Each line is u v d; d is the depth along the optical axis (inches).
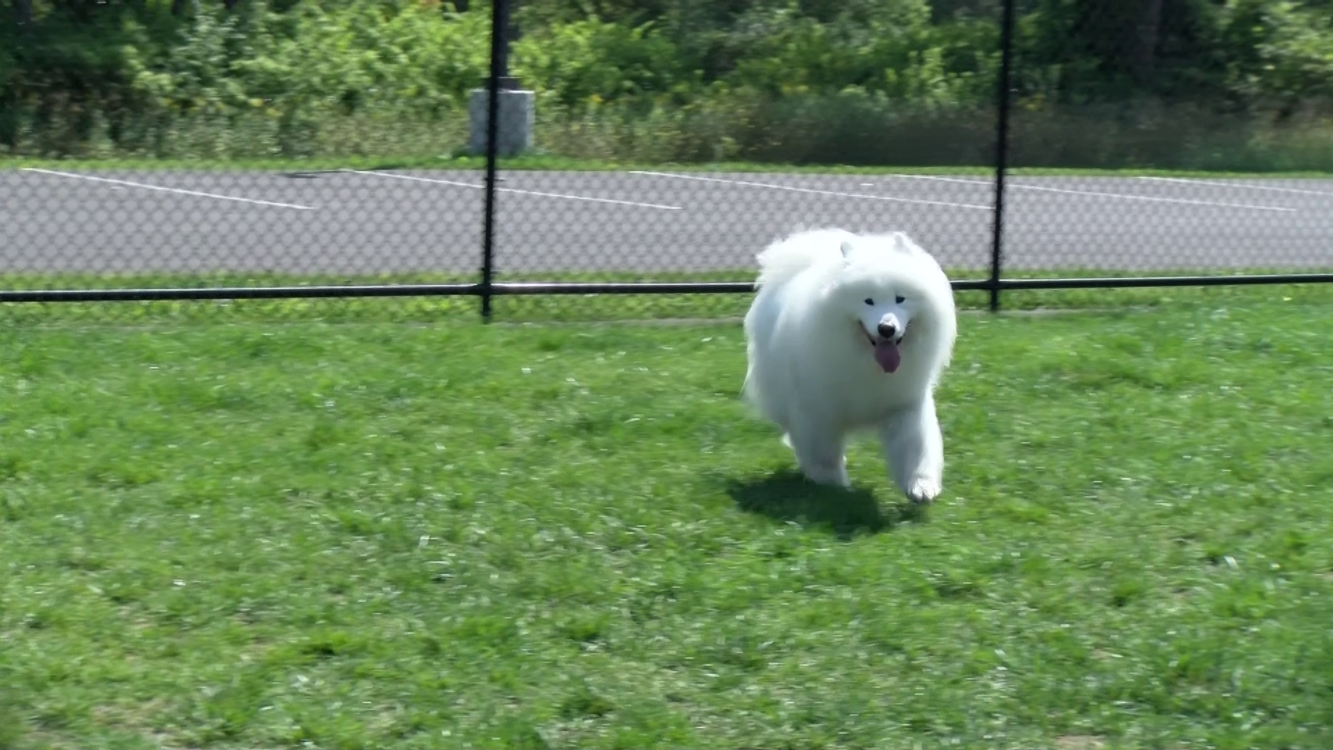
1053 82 765.3
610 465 225.8
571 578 179.6
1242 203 644.7
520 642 162.9
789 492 215.8
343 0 829.2
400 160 676.7
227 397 251.4
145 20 708.0
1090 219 573.9
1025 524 204.4
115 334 296.5
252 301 339.3
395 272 390.9
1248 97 779.4
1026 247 490.0
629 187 625.3
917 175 700.0
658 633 165.9
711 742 143.3
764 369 232.4
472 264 412.2
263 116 707.4
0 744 138.7
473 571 182.1
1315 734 145.6
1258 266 459.2
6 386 253.3
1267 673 156.2
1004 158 352.5
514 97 705.6
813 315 213.3
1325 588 180.2
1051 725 147.2
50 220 467.8
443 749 140.8
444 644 161.3
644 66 855.7
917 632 165.5
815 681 155.3
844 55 866.1
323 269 394.6
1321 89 780.0
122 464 214.5
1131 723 147.4
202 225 470.6
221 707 145.8
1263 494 215.5
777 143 765.9
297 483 210.7
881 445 227.3
